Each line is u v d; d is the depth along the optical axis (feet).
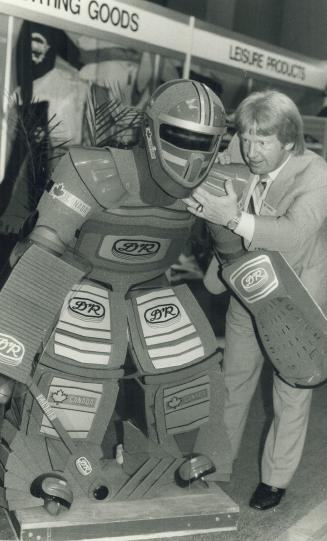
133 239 7.50
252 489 9.61
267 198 8.28
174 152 6.98
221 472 8.41
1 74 13.19
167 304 8.04
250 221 7.53
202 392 8.13
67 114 14.55
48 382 7.56
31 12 11.73
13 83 13.46
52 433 7.68
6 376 7.44
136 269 7.81
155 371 7.82
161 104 7.02
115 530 7.78
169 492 8.39
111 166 7.13
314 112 19.31
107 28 13.00
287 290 7.97
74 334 7.60
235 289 8.14
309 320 7.97
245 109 7.79
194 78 16.61
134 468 8.46
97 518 7.69
